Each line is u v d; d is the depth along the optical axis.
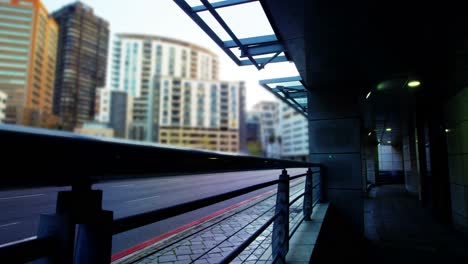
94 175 0.62
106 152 0.62
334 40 4.36
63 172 0.55
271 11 3.54
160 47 151.12
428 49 4.69
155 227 5.84
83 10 160.38
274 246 2.63
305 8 3.45
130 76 148.50
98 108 130.75
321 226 4.31
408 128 14.24
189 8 3.49
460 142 7.47
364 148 15.12
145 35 152.38
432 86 6.84
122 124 132.38
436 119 9.05
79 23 157.88
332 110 6.99
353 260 5.88
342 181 6.71
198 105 118.00
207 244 4.19
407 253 6.18
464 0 3.29
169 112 114.62
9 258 0.57
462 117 7.28
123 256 3.86
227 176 24.06
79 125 150.75
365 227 8.51
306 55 4.98
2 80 119.25
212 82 121.25
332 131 6.93
